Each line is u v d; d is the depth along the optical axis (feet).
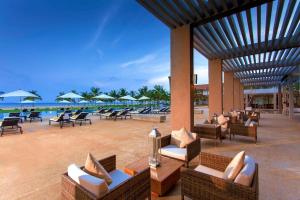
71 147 15.49
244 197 5.24
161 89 104.06
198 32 19.42
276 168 10.62
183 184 6.86
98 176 5.83
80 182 5.22
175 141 12.05
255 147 15.28
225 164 7.39
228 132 19.03
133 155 13.20
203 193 6.24
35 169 10.67
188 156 10.09
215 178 5.91
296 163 11.43
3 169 10.66
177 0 13.42
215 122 19.39
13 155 13.32
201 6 14.12
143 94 111.96
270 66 32.94
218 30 18.22
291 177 9.41
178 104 18.19
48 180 9.25
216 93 29.01
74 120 29.96
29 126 28.22
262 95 79.36
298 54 26.94
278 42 21.31
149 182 6.69
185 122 17.79
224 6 14.23
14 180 9.24
